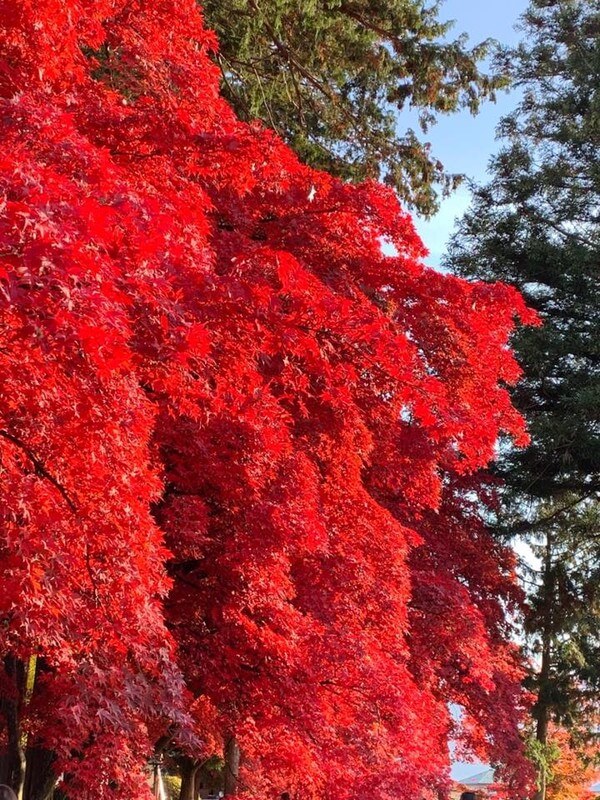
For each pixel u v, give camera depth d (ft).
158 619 27.94
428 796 49.37
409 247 39.58
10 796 29.43
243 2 64.03
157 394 30.78
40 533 21.67
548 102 97.55
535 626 99.14
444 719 57.16
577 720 106.32
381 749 38.88
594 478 92.68
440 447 48.91
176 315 21.12
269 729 37.68
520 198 96.02
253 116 70.64
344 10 73.77
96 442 22.13
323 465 42.04
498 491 87.76
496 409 42.27
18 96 23.49
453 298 40.52
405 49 74.59
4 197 16.78
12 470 21.98
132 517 24.26
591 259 90.12
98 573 24.76
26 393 20.24
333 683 38.86
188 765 61.82
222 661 37.42
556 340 86.43
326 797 37.24
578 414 83.82
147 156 29.96
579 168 95.86
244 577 36.22
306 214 38.63
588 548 102.78
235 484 35.60
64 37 29.32
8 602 22.20
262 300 24.47
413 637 60.29
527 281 95.14
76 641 27.09
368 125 79.82
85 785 30.32
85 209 17.83
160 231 21.74
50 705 31.89
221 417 33.50
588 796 125.39
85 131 29.84
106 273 17.95
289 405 38.96
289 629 36.81
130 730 29.48
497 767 73.87
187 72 36.47
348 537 42.16
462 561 75.92
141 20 37.60
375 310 34.06
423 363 38.32
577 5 98.68
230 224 38.01
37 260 16.25
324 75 77.20
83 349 17.40
